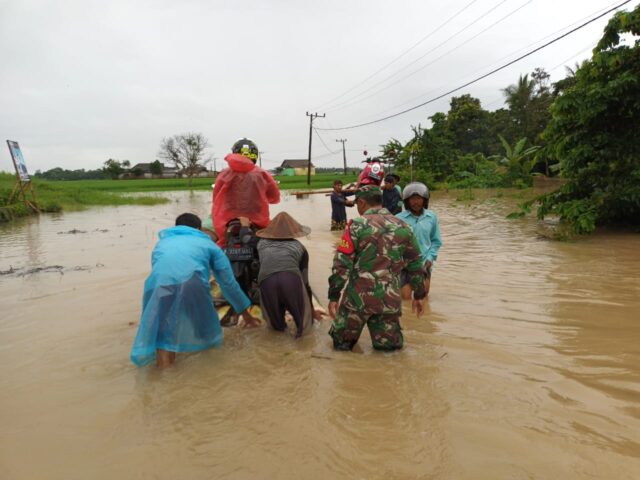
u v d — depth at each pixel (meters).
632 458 2.64
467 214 16.56
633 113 10.76
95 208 23.12
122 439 2.96
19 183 19.80
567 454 2.68
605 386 3.53
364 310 4.11
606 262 7.94
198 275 4.23
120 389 3.64
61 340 4.73
